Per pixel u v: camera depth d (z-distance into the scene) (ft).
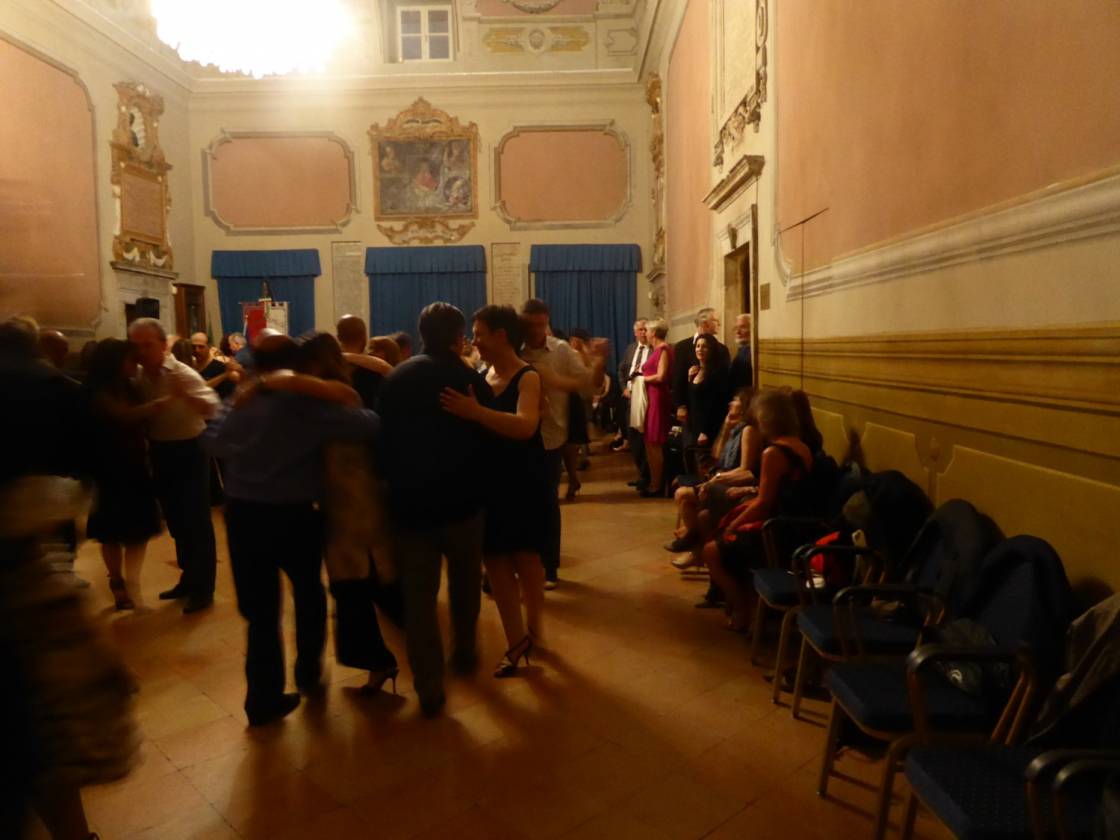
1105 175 7.23
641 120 47.55
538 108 47.65
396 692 11.69
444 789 9.12
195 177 47.24
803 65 16.60
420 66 47.47
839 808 8.67
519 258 48.19
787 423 13.10
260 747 10.12
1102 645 6.45
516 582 12.13
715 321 22.43
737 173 21.40
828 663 11.35
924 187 11.03
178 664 12.84
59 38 34.17
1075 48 7.70
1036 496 8.39
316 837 8.28
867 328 13.17
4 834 5.00
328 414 10.14
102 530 14.40
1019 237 8.65
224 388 23.81
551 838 8.20
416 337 48.06
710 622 14.39
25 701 5.09
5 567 5.14
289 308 47.98
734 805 8.74
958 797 5.99
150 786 9.24
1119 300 7.09
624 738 10.23
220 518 24.07
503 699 11.39
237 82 46.70
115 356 13.00
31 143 32.17
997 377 9.12
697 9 29.32
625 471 31.68
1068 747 6.59
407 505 10.16
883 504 10.78
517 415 10.53
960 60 9.96
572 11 47.21
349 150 47.50
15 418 5.33
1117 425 7.19
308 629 11.11
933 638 8.84
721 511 14.73
